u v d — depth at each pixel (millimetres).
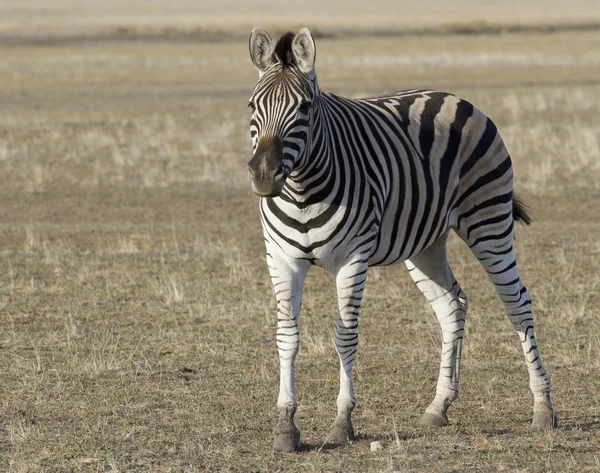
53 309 26656
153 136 61125
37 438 17047
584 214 39906
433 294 18641
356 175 15914
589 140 55375
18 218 40000
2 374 20969
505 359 22125
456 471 15180
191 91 89312
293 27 186875
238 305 27141
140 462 15750
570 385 20188
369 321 25359
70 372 21125
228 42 158250
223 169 50594
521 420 18188
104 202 43281
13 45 149500
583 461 15648
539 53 123625
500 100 76875
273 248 16078
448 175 17938
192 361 22062
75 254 33375
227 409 18734
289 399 16297
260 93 15070
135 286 29156
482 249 18641
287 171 14578
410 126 17797
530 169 48812
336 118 16359
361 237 15977
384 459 15711
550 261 32125
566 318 25375
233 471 15320
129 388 20094
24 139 60250
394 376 20938
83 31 176000
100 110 75312
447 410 18875
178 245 34906
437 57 117562
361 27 186750
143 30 176000
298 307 16359
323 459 15805
